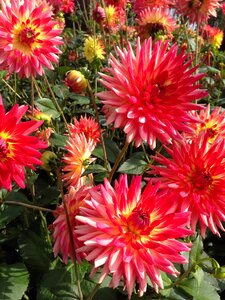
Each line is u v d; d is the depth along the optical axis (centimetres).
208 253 59
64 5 116
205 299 43
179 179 38
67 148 48
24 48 51
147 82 38
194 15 77
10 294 42
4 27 50
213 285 48
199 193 38
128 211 35
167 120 38
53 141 53
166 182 39
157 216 35
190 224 38
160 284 32
